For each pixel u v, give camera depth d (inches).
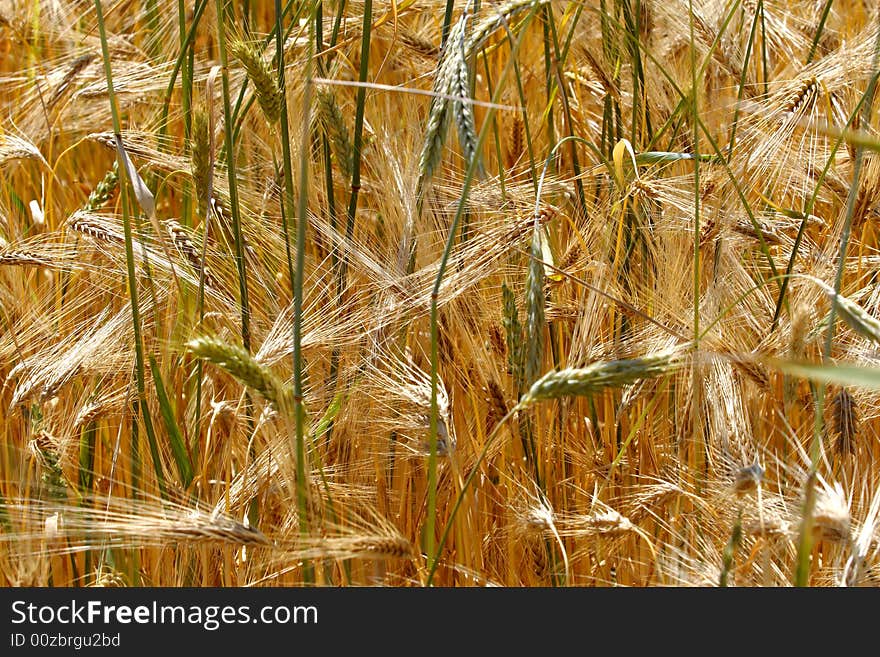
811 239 138.7
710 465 115.1
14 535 107.0
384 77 151.6
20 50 182.7
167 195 158.9
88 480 126.5
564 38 153.6
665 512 123.0
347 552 91.0
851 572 94.4
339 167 132.3
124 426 131.6
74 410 126.0
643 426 129.5
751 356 106.7
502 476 126.4
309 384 123.6
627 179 128.9
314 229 128.0
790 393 108.8
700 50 147.8
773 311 126.0
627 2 134.5
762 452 120.7
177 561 120.3
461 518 120.9
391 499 126.0
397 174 127.6
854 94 137.2
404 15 146.6
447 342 128.6
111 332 126.0
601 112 163.8
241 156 146.9
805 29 166.6
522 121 144.7
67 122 161.8
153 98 153.6
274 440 107.0
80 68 153.4
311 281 127.1
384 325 120.8
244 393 117.8
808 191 136.3
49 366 125.3
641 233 132.9
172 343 121.1
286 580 122.3
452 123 107.5
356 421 121.6
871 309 125.0
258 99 110.8
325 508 106.2
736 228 127.7
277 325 119.6
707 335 116.0
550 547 122.9
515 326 106.0
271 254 130.1
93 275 136.3
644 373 89.0
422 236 126.0
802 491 95.2
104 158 166.2
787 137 126.6
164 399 115.0
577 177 134.6
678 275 123.5
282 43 117.6
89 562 127.1
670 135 144.9
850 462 116.4
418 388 114.7
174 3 154.8
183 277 123.0
